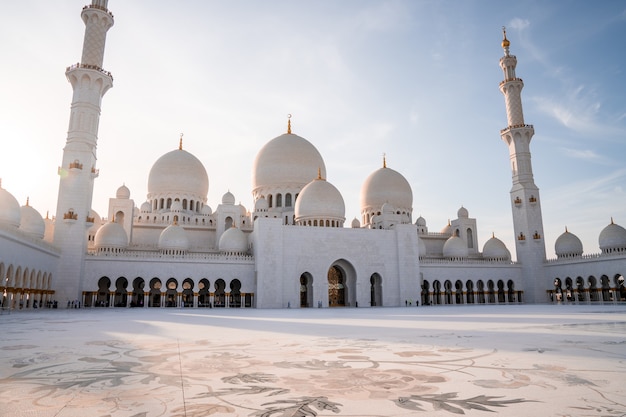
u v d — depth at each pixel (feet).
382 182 304.30
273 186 284.61
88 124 210.18
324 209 253.85
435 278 266.16
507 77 290.76
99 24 219.00
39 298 174.91
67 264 196.44
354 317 113.09
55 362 34.22
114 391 23.86
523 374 28.02
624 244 240.53
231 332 63.77
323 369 30.89
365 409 19.93
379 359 35.45
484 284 272.92
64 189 201.67
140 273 214.90
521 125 281.33
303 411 19.67
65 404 20.99
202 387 24.90
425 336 55.47
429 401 21.30
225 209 263.29
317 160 296.10
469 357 35.86
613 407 19.84
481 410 19.56
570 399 21.36
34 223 204.23
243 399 22.03
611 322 79.36
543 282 271.28
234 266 228.84
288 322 91.40
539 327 68.74
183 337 55.93
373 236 250.78
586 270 243.19
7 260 141.18
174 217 245.86
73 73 209.77
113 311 159.94
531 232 274.36
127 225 248.73
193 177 284.20
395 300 247.91
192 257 226.79
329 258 239.91
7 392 23.53
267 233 228.43
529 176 281.33
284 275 229.45
